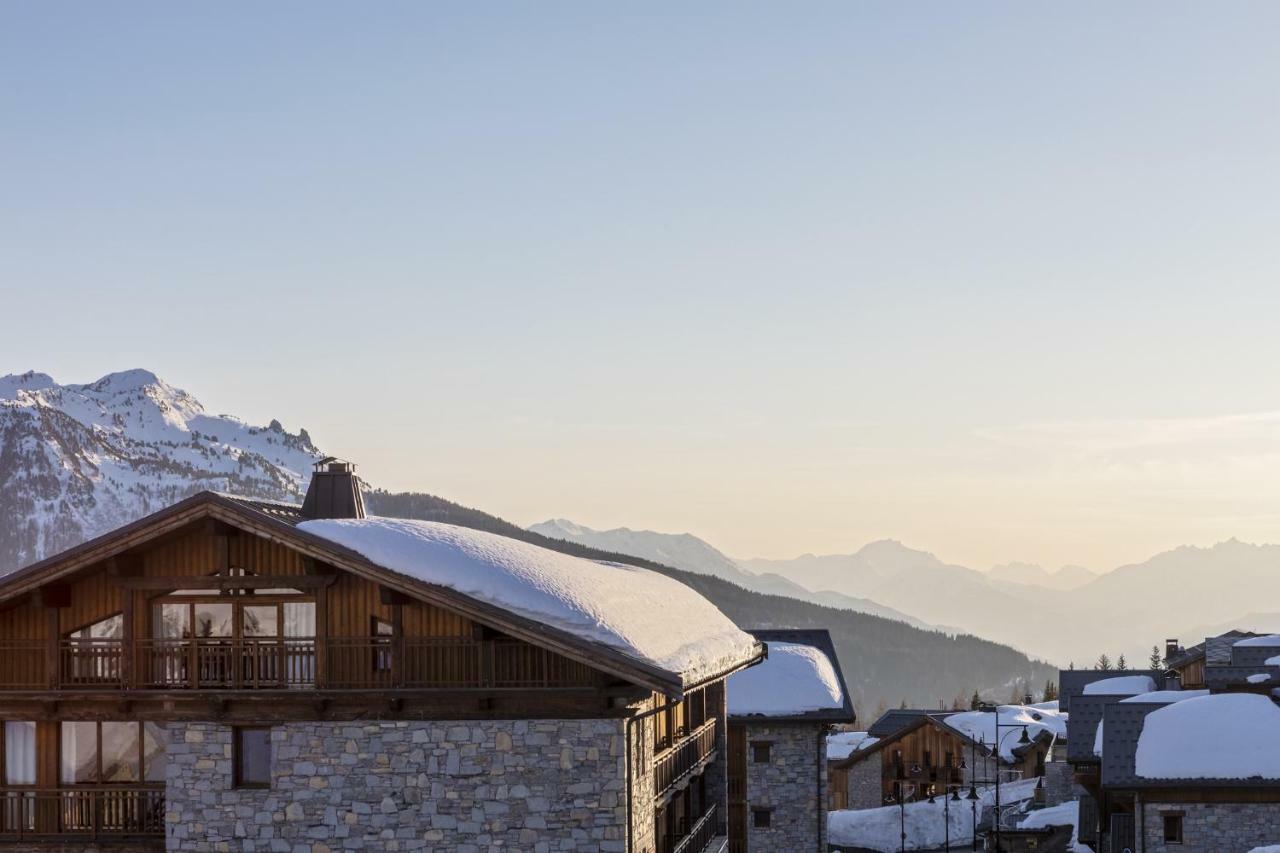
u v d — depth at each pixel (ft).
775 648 188.75
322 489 110.63
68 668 96.07
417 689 90.58
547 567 99.91
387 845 90.99
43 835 95.25
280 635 94.53
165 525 93.30
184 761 93.61
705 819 128.88
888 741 319.06
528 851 89.92
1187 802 150.82
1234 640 252.62
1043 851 212.64
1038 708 411.95
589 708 90.27
